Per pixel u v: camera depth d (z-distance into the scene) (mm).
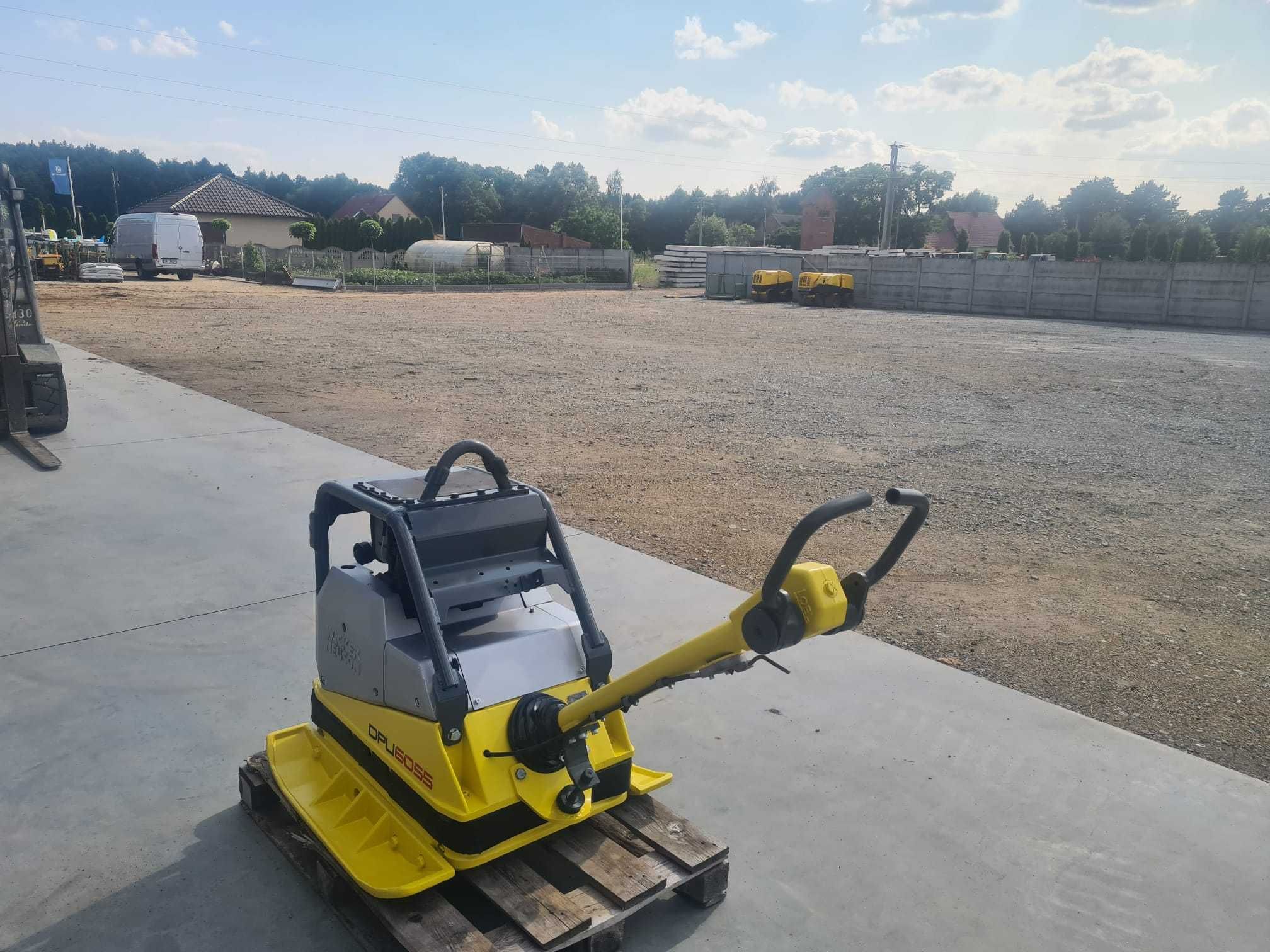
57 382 9906
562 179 117062
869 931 3090
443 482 3018
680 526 7992
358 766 3250
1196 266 31484
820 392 16328
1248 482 10352
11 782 3764
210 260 49094
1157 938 3092
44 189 120188
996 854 3502
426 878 2725
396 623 3006
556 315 31969
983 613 6195
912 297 38812
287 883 3225
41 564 6246
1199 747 4488
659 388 16219
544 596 3391
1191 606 6469
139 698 4492
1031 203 115500
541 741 2766
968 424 13539
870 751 4199
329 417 12352
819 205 106688
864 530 8109
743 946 3008
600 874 2904
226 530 7059
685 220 116000
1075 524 8531
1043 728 4473
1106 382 18125
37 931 2947
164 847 3389
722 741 4246
